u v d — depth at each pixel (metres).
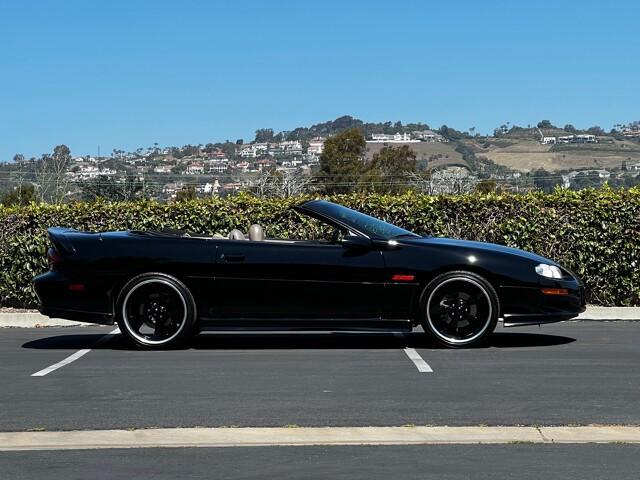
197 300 9.73
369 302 9.62
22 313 12.84
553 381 7.81
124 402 7.18
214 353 9.59
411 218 13.63
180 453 5.80
